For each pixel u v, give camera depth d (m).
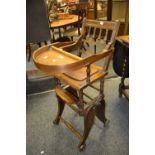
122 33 3.07
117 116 1.84
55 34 3.90
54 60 1.19
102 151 1.46
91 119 1.44
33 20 1.96
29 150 1.50
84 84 1.25
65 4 4.05
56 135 1.65
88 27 1.52
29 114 1.92
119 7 3.07
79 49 1.58
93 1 3.62
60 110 1.70
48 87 2.31
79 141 1.57
